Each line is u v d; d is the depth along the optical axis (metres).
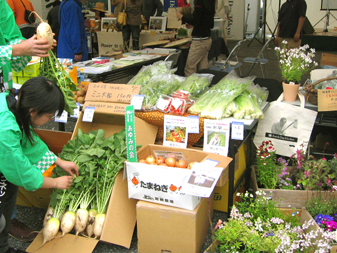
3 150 1.60
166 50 5.03
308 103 2.71
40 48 1.98
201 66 5.41
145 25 7.77
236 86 2.59
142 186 2.14
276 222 1.98
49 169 2.54
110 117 2.82
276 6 11.66
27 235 2.35
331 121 2.74
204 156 2.38
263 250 1.85
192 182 1.95
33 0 7.71
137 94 2.68
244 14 11.52
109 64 4.05
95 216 2.26
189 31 6.80
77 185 2.28
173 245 2.13
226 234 1.94
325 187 2.48
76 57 4.60
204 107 2.53
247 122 2.37
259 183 2.67
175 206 2.09
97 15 8.10
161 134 2.79
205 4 4.90
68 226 2.18
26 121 1.62
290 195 2.33
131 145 2.15
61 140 2.79
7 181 1.75
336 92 2.51
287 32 5.37
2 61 1.93
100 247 2.34
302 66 2.66
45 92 1.59
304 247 1.91
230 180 2.37
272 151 2.56
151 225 2.15
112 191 2.26
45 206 2.73
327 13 10.41
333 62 4.19
